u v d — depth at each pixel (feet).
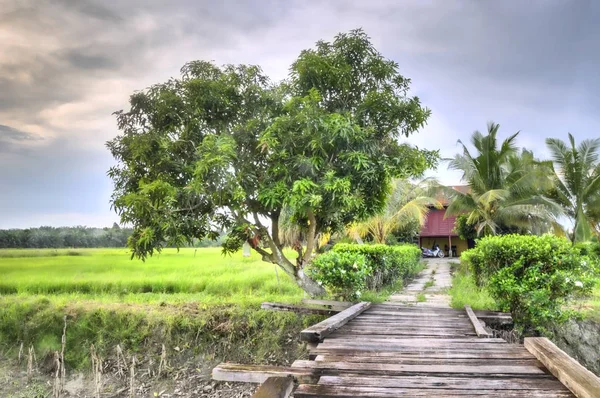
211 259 80.64
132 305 37.60
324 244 63.93
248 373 12.39
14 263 65.10
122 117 30.14
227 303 36.99
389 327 22.45
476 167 70.13
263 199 28.60
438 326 22.79
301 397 11.45
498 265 29.66
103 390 29.73
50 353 33.76
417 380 12.60
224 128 30.48
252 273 56.54
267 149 28.96
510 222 70.23
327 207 30.83
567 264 27.35
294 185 26.35
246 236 33.19
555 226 70.85
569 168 67.10
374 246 46.68
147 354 32.07
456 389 11.88
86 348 33.24
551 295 27.30
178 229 26.43
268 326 31.78
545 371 13.42
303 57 31.17
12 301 39.70
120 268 64.18
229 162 26.94
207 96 29.48
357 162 28.09
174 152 29.63
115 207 25.67
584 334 28.35
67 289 49.44
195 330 32.55
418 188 78.33
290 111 29.19
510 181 68.59
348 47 32.53
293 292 43.34
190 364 30.83
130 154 29.27
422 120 31.42
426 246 113.19
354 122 29.09
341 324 22.40
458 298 34.63
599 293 37.83
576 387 11.04
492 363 14.62
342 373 13.48
